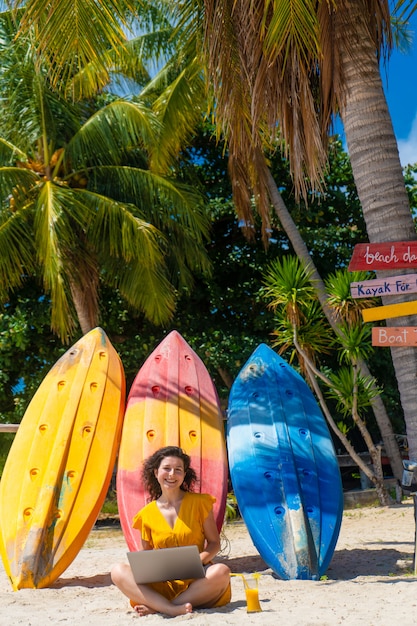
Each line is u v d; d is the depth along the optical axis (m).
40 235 13.43
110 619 4.56
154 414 7.66
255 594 4.51
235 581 6.34
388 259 6.19
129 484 7.01
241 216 15.45
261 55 7.22
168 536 4.78
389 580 5.85
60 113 14.80
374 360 16.53
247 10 7.11
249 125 8.97
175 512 4.84
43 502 6.64
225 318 17.70
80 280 14.67
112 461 7.24
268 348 8.70
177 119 14.39
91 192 14.30
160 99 14.90
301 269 10.45
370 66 6.79
